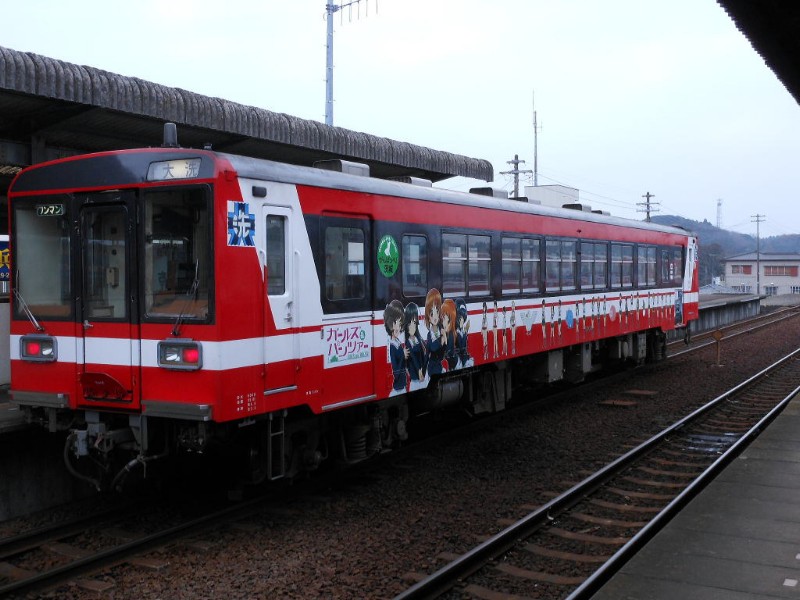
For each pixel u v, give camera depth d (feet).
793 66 27.22
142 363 21.62
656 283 56.39
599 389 48.55
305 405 24.70
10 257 24.06
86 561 19.02
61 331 22.98
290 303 23.03
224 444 23.21
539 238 39.14
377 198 27.07
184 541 21.01
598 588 17.48
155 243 21.48
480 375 36.42
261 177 21.93
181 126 29.73
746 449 29.22
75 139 30.78
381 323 27.25
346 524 22.89
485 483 27.35
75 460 25.57
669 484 26.94
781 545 18.54
